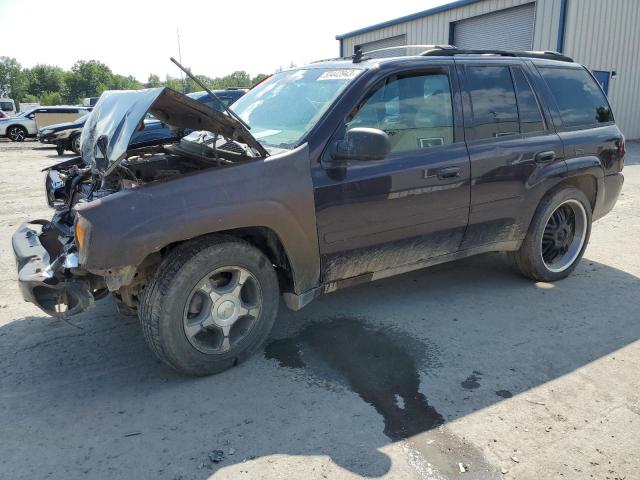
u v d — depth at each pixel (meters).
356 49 3.95
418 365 3.38
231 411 2.90
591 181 4.88
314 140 3.32
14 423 2.80
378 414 2.88
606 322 3.99
